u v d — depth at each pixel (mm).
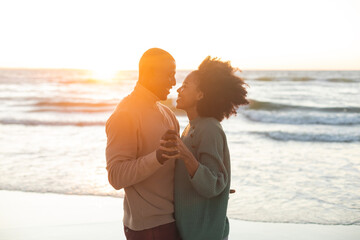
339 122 18906
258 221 4961
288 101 28891
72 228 4578
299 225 4805
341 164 8820
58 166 8320
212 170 2100
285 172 7934
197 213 2205
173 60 2266
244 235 4434
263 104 25500
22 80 69062
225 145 2244
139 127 2117
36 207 5434
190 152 2000
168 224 2215
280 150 10758
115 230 4508
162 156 1912
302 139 13062
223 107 2250
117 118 2080
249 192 6426
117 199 5840
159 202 2195
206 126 2186
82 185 6727
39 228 4578
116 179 2025
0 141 12125
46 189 6441
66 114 22281
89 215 5070
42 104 28047
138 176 1973
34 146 11070
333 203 5844
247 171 8008
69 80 69312
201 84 2236
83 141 12078
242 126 17125
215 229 2203
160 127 2199
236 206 5645
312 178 7434
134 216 2189
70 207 5438
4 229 4551
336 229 4688
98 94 38469
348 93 37188
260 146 11469
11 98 33156
